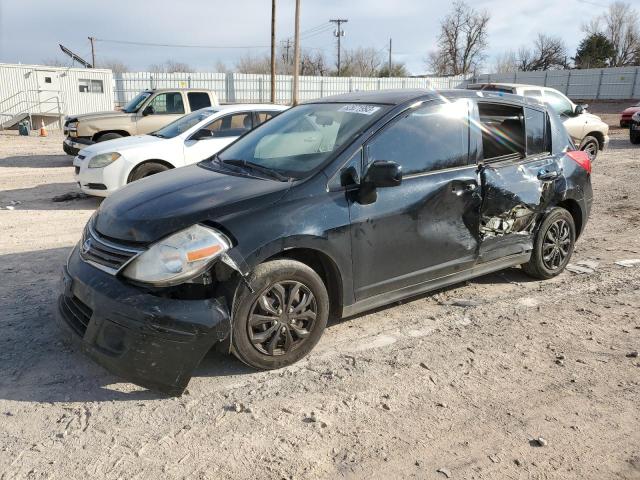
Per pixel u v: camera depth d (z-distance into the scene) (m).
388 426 3.02
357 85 42.53
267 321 3.41
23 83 24.22
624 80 39.56
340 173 3.68
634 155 14.91
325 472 2.66
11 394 3.23
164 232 3.18
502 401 3.27
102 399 3.21
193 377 3.46
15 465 2.65
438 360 3.75
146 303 3.02
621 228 7.39
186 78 36.25
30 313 4.30
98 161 8.20
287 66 68.50
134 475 2.61
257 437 2.90
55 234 6.71
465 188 4.27
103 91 25.83
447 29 72.50
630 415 3.16
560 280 5.31
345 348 3.89
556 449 2.86
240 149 4.55
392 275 3.98
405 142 4.01
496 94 4.76
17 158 14.71
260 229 3.31
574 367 3.68
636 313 4.55
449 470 2.69
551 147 5.11
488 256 4.60
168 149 8.43
